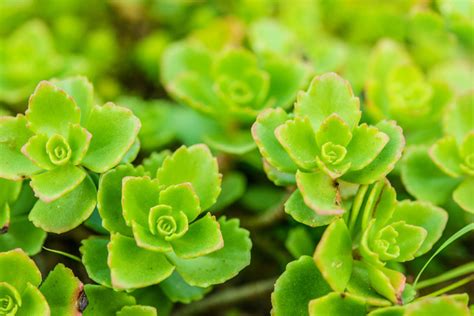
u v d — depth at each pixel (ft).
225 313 0.92
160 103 0.98
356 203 0.74
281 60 0.89
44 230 0.75
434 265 0.89
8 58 0.99
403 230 0.76
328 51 0.98
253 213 0.94
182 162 0.76
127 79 1.08
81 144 0.74
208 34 1.04
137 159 0.97
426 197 0.82
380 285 0.73
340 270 0.73
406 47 1.10
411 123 0.90
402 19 1.08
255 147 0.85
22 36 1.00
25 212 0.80
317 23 1.08
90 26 1.10
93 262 0.76
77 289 0.74
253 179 0.97
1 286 0.72
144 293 0.80
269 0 1.08
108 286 0.75
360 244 0.74
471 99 0.84
